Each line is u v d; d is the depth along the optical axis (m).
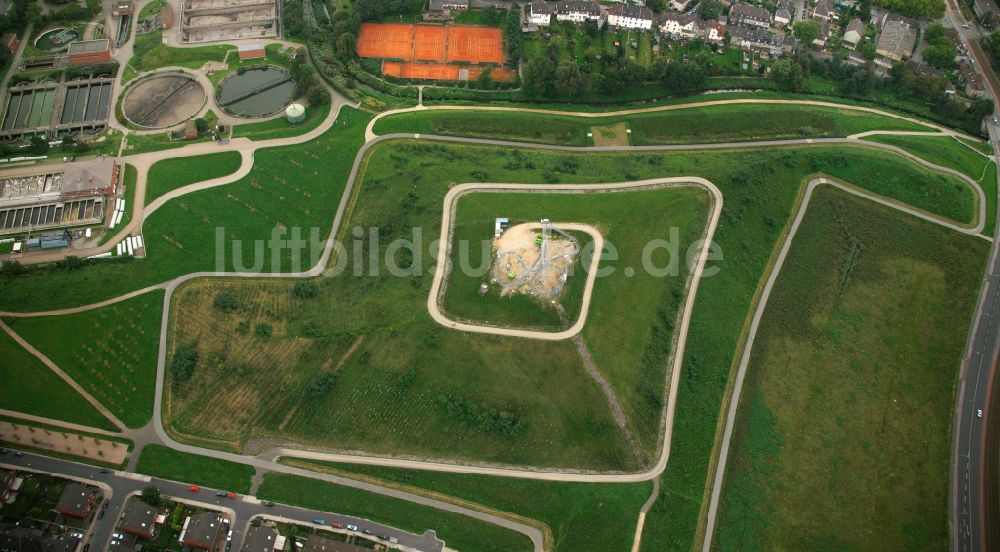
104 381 155.38
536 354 156.38
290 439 150.25
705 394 160.62
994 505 152.75
